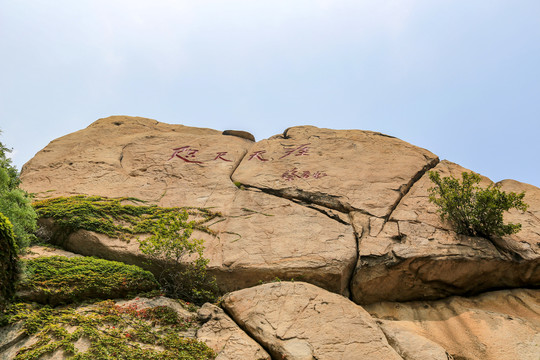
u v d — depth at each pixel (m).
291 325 5.36
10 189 6.48
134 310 5.48
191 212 8.18
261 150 10.95
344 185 8.84
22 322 4.82
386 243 7.18
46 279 5.62
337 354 4.91
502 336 5.85
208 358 4.71
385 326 5.88
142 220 7.84
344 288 6.91
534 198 8.47
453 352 5.75
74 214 7.47
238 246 7.22
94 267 6.16
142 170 9.91
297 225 7.74
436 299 7.07
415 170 9.24
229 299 5.95
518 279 7.02
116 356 4.44
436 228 7.47
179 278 6.61
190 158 10.43
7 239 5.11
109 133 11.86
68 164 9.99
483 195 7.16
